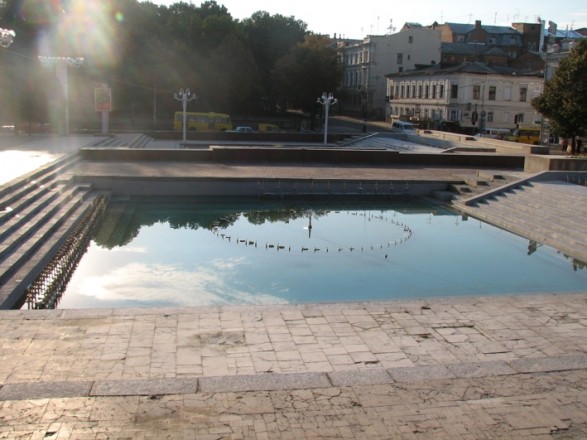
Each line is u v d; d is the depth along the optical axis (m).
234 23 75.50
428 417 6.81
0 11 55.97
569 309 10.69
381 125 73.31
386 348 8.82
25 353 8.23
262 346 8.76
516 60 82.81
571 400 7.29
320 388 7.40
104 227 19.98
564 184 24.08
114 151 30.05
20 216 15.90
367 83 83.56
